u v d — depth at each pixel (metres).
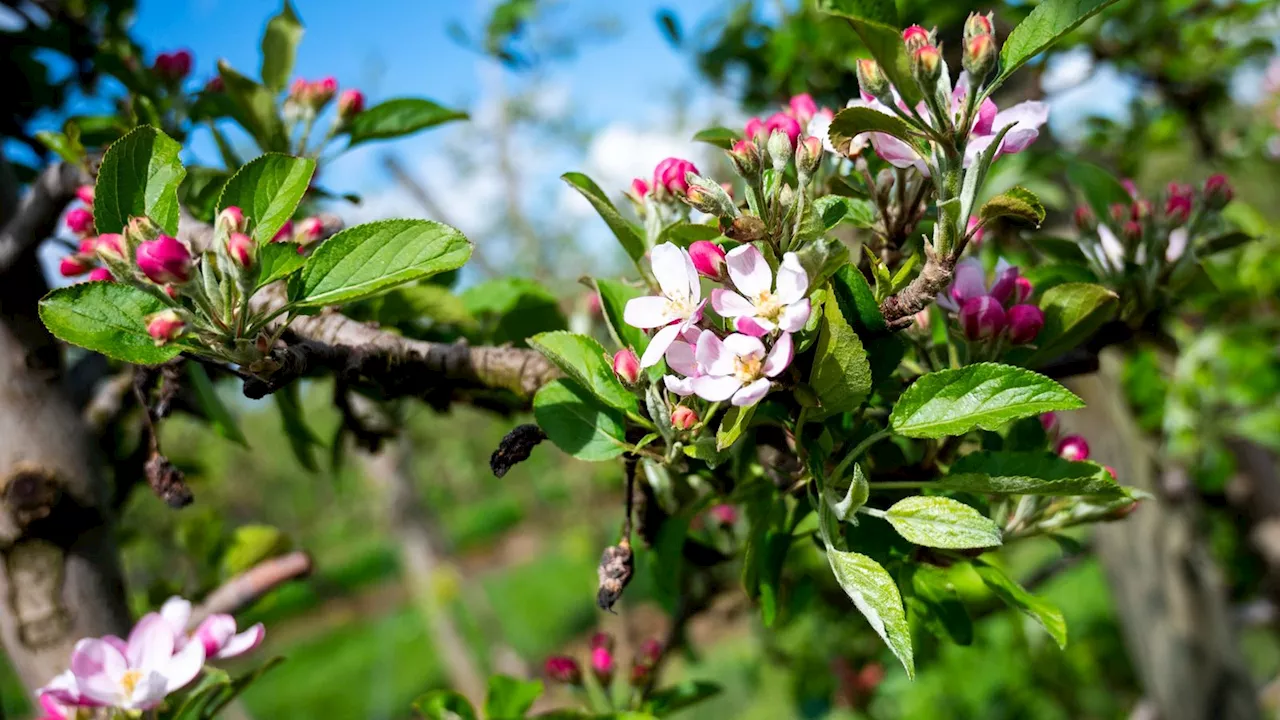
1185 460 1.13
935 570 0.44
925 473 0.43
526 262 3.13
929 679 1.67
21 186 0.78
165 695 0.44
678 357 0.37
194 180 0.56
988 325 0.42
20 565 0.56
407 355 0.46
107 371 0.64
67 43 0.75
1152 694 1.00
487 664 3.72
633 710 0.62
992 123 0.38
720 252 0.38
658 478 0.50
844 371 0.36
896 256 0.43
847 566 0.36
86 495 0.58
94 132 0.57
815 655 1.46
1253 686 0.96
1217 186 0.50
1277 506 1.16
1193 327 1.18
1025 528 0.46
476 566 7.48
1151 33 1.03
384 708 4.94
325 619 7.42
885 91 0.38
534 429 0.43
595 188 0.46
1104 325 0.50
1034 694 1.63
